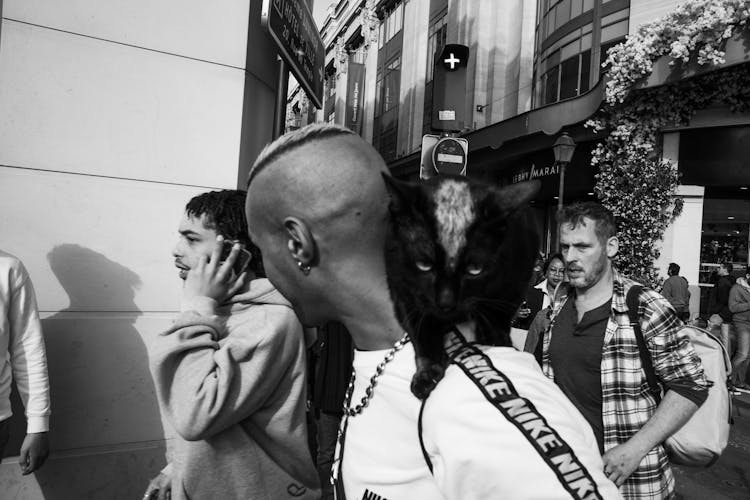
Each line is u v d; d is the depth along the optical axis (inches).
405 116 812.0
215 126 114.0
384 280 37.3
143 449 105.3
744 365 278.4
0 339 81.9
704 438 78.6
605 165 402.6
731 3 310.3
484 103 617.9
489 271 38.2
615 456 72.3
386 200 38.1
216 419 51.7
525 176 510.0
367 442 35.1
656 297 80.7
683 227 376.8
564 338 88.1
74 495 100.2
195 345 53.3
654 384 79.4
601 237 84.4
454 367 31.6
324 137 37.4
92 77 104.0
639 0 412.2
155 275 108.3
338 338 125.6
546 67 530.6
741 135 358.0
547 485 25.9
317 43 159.5
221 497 55.6
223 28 115.0
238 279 59.8
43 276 100.5
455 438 28.2
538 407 29.1
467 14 634.8
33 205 100.1
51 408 99.4
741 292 282.5
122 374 104.6
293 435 60.0
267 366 54.9
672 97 365.7
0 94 98.0
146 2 107.9
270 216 37.9
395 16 894.4
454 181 41.6
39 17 100.3
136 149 107.3
